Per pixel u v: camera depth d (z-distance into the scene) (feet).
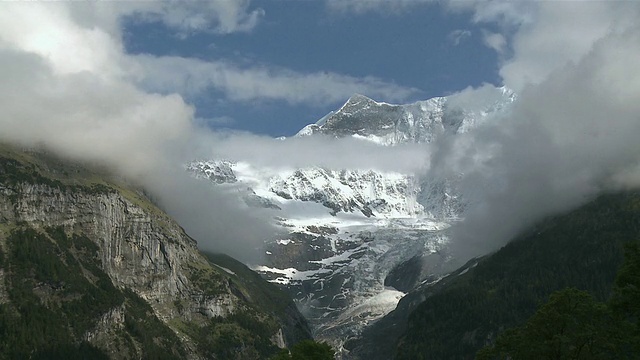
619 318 545.44
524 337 571.69
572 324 559.79
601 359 547.08
